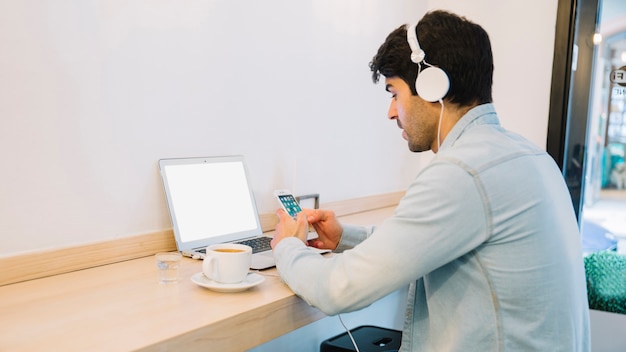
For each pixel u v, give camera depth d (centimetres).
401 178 248
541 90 229
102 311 97
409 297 112
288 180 184
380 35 223
